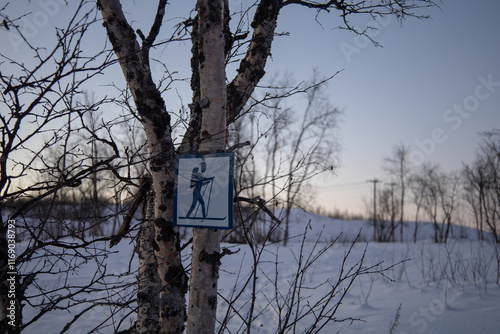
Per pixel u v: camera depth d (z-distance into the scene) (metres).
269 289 7.64
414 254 14.13
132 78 2.26
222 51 2.15
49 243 1.97
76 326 5.27
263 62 2.71
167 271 2.29
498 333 4.34
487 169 29.02
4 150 1.84
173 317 2.27
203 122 2.10
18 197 1.99
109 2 2.26
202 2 2.15
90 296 6.31
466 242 22.22
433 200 35.97
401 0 3.46
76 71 1.78
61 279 7.07
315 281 8.50
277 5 2.79
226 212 1.90
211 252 1.99
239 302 6.62
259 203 2.20
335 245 18.42
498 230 25.50
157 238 2.29
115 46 2.26
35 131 1.85
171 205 2.29
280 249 14.56
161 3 2.68
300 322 5.41
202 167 1.99
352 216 70.12
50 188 2.02
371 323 5.17
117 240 2.47
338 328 5.05
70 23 1.67
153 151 2.28
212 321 1.96
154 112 2.27
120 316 5.21
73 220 2.19
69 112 1.83
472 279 7.96
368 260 12.32
